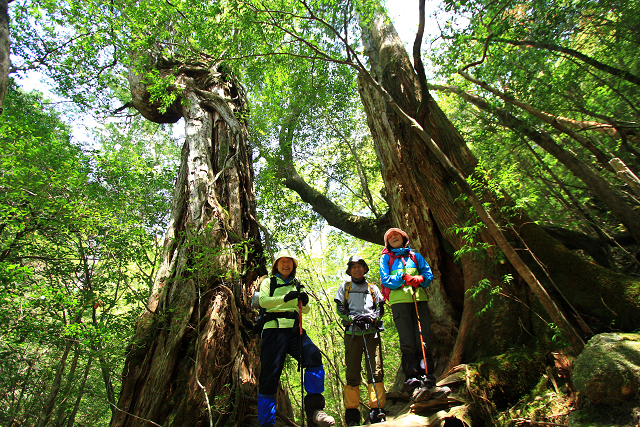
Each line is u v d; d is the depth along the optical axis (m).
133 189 8.09
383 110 6.27
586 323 3.71
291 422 4.50
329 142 10.72
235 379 4.56
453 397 3.31
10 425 7.77
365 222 7.84
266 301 3.44
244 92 9.58
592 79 5.62
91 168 7.34
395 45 6.39
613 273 3.91
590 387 2.46
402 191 6.02
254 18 4.80
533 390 3.30
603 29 4.81
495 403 3.31
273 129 10.02
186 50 7.53
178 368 4.54
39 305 5.86
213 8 5.36
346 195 12.37
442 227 5.25
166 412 4.21
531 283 3.00
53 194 6.36
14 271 5.03
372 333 3.79
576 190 6.52
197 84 8.79
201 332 4.75
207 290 5.07
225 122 7.85
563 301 3.95
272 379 3.26
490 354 3.95
